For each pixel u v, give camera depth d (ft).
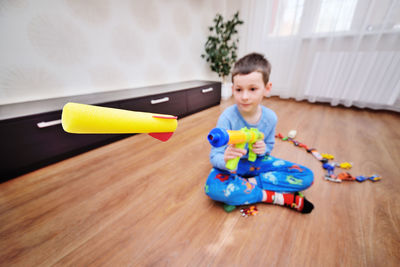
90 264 1.79
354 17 6.37
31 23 3.59
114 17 4.85
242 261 1.79
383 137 4.59
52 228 2.18
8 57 3.47
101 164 3.50
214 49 7.97
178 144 4.29
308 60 7.61
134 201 2.57
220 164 2.16
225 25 7.87
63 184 2.94
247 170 2.68
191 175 3.14
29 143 3.11
